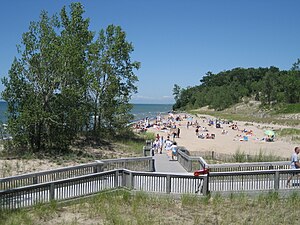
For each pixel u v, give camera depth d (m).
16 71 27.92
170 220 12.33
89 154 30.55
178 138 53.84
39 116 27.39
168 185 15.05
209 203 14.40
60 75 28.56
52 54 28.11
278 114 97.38
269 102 115.12
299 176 16.06
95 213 12.95
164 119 101.00
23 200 13.02
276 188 15.53
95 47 39.25
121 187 15.80
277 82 114.56
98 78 39.75
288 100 104.81
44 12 28.52
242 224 12.09
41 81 28.33
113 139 41.09
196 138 54.91
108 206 13.73
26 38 27.94
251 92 144.88
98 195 14.60
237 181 15.42
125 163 20.00
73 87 29.67
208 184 15.09
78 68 29.59
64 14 36.22
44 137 29.56
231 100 141.25
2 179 14.18
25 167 23.09
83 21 36.91
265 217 12.80
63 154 28.77
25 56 28.02
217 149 41.50
